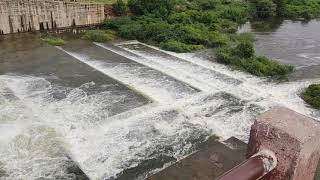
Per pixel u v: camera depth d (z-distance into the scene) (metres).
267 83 20.91
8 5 27.61
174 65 23.39
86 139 13.92
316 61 25.88
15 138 13.61
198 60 24.77
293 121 1.91
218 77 21.45
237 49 25.48
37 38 27.86
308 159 1.90
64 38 28.61
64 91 18.11
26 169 11.96
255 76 22.02
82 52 25.11
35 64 21.86
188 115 16.41
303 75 22.59
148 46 28.00
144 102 17.39
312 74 22.84
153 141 14.14
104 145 13.63
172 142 14.14
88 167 12.31
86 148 13.37
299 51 28.53
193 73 21.97
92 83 19.34
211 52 26.88
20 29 29.03
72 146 13.41
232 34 33.72
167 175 8.57
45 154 12.82
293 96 19.17
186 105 17.39
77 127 14.73
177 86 19.67
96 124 15.05
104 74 20.73
